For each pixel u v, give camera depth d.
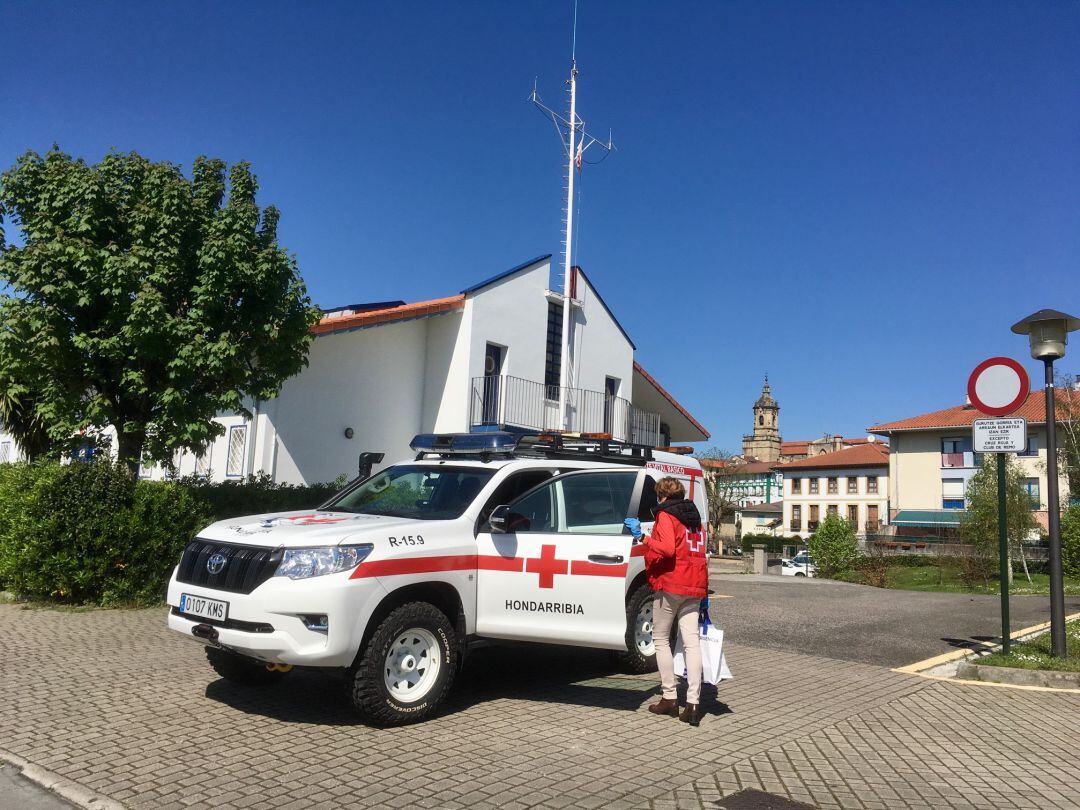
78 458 11.83
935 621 11.48
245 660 6.17
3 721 5.30
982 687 7.16
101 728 5.20
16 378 10.80
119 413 11.42
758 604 13.16
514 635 6.00
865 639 9.76
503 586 6.02
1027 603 14.82
